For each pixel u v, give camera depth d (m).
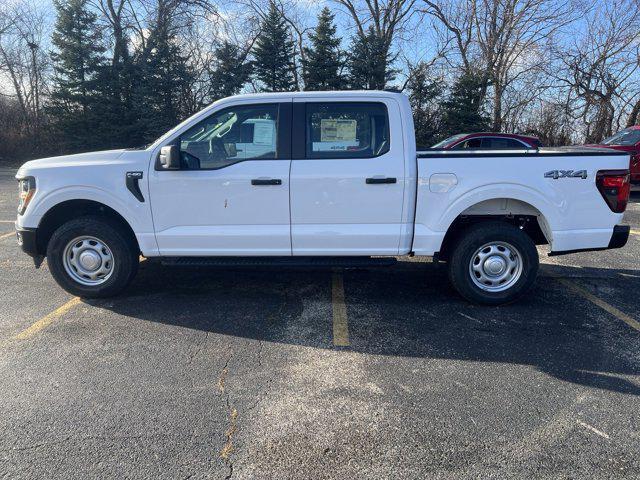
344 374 3.44
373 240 4.50
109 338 3.96
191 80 24.94
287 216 4.45
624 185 4.53
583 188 4.48
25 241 4.58
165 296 4.93
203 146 4.45
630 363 3.63
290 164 4.38
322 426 2.85
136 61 25.31
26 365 3.52
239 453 2.61
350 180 4.36
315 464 2.54
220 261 4.60
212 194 4.41
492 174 4.39
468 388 3.27
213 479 2.42
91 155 4.61
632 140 12.45
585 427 2.86
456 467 2.52
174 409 3.00
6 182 14.89
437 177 4.39
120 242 4.59
